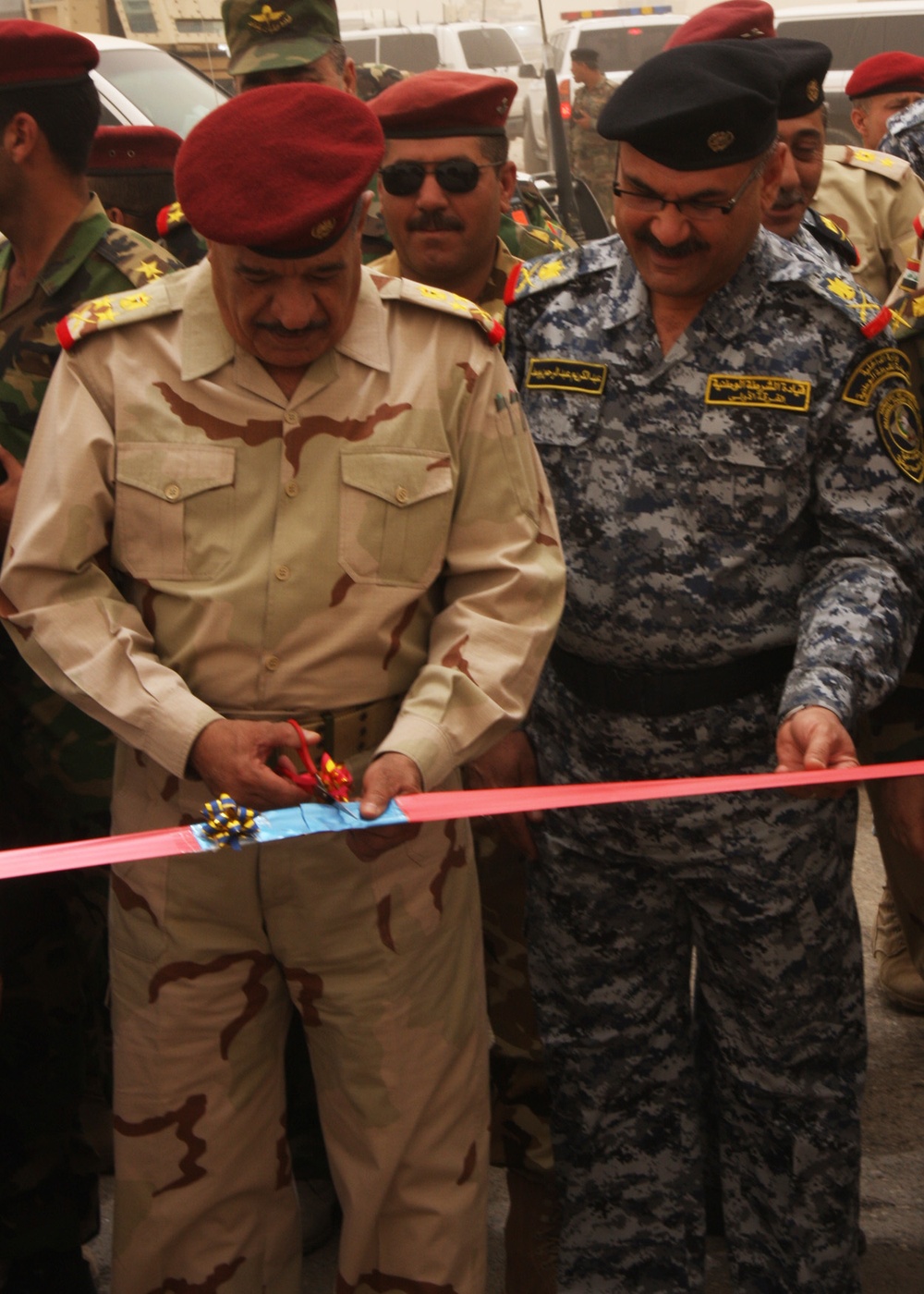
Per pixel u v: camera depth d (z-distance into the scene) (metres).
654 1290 2.20
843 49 10.12
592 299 2.04
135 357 1.69
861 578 1.92
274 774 1.58
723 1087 2.15
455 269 2.62
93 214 2.35
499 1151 2.41
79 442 1.66
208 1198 1.76
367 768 1.66
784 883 2.02
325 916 1.72
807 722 1.79
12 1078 2.19
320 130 1.56
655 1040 2.16
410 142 2.54
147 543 1.69
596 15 14.09
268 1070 1.80
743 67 1.86
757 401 1.94
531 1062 2.34
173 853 1.48
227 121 1.55
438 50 11.06
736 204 1.85
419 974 1.77
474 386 1.76
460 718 1.70
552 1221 2.35
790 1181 2.11
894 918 3.25
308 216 1.52
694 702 2.02
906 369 2.03
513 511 1.78
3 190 2.29
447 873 1.80
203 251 3.29
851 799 2.09
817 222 2.86
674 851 2.04
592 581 2.01
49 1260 2.22
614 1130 2.17
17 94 2.24
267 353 1.63
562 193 6.29
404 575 1.72
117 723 1.64
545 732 2.17
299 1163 2.49
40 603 1.67
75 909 2.39
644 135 1.81
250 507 1.68
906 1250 2.47
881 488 1.95
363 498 1.68
